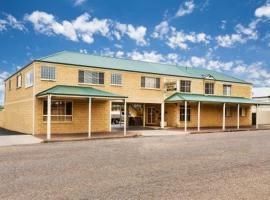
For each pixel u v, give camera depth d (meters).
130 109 30.58
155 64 31.12
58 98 20.61
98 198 5.71
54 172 7.99
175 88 26.56
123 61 28.39
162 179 7.24
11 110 26.89
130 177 7.44
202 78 30.28
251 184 6.79
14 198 5.71
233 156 10.93
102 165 9.01
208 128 28.19
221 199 5.67
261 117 39.25
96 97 19.27
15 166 8.80
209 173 7.94
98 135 19.30
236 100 29.66
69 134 20.09
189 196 5.84
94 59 25.73
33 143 15.38
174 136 20.22
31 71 20.91
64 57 23.48
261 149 13.02
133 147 13.64
